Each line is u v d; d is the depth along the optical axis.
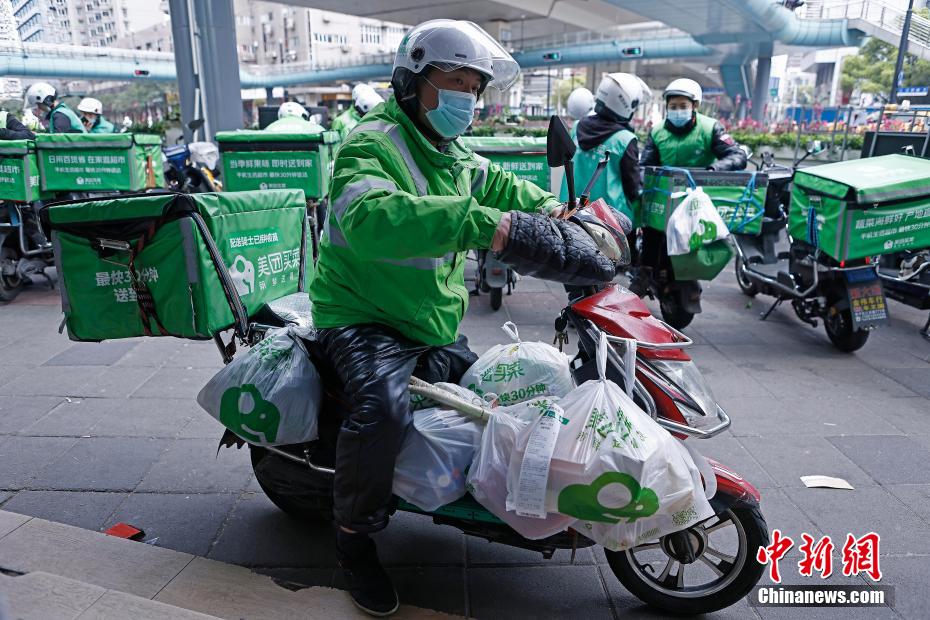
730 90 55.84
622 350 2.22
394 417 2.11
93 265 2.45
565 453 1.98
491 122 26.88
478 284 6.23
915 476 3.36
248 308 2.58
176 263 2.35
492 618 2.42
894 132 7.23
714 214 4.73
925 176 4.43
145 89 41.25
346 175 1.96
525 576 2.64
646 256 5.47
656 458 1.97
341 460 2.15
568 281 1.89
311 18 97.81
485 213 1.79
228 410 2.34
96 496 3.12
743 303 6.41
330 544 2.80
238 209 2.50
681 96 5.54
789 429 3.84
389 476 2.14
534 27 56.50
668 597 2.42
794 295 5.21
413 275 2.16
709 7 32.38
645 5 32.78
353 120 8.51
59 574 2.50
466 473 2.19
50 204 2.43
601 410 2.02
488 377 2.35
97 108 8.69
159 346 5.01
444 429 2.19
